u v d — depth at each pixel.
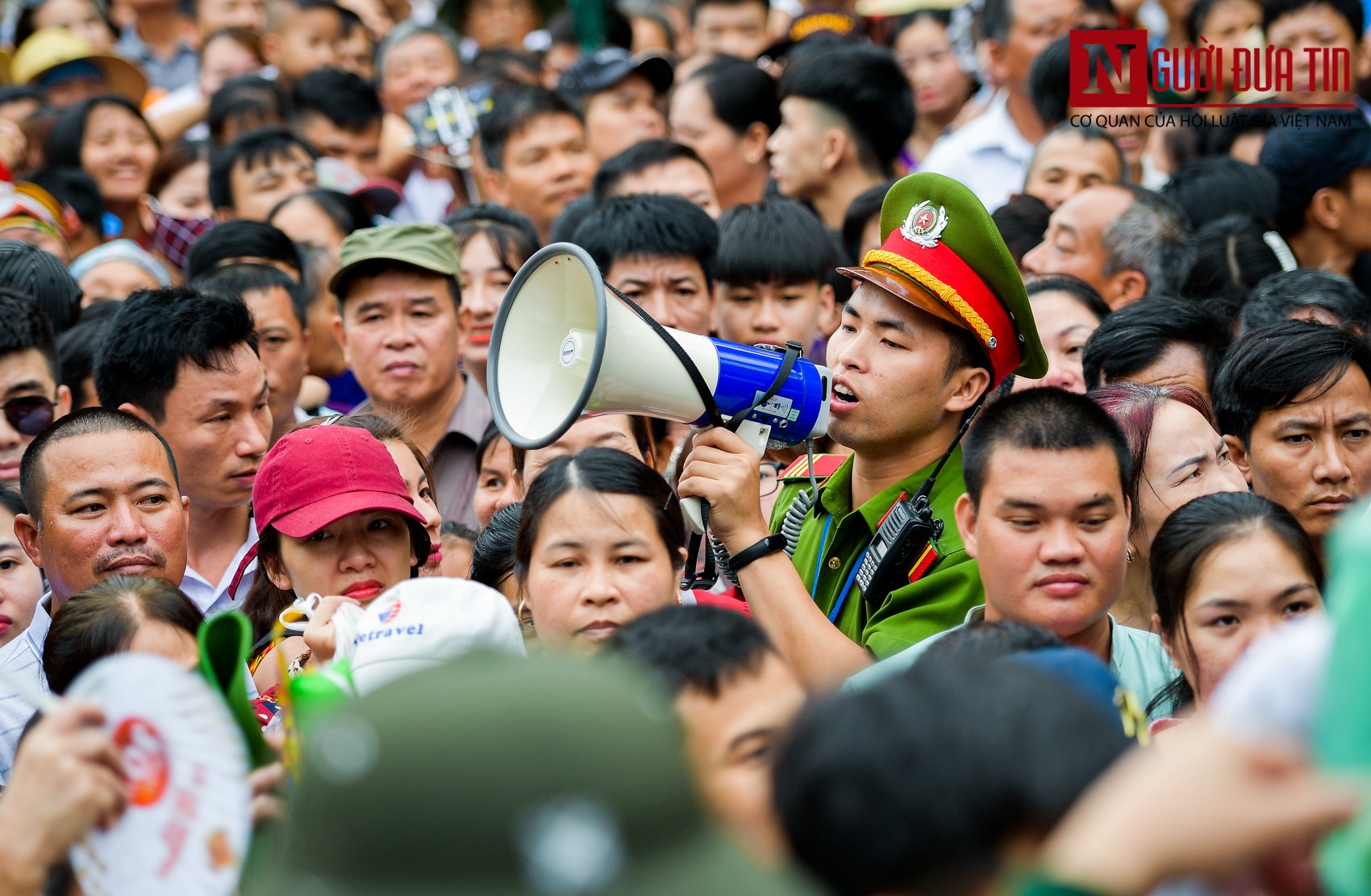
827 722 5.84
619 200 18.61
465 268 21.17
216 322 16.30
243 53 35.38
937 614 12.65
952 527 13.34
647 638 8.53
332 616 11.52
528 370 12.31
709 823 4.71
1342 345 14.02
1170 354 15.79
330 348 22.55
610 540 11.74
